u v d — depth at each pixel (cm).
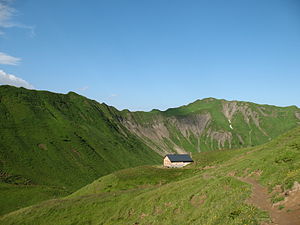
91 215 5556
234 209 2716
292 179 2891
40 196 10031
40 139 15512
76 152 16150
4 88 17988
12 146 13850
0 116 15500
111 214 5344
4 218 6375
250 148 9425
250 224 2214
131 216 4856
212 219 2773
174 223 3559
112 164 17275
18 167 12694
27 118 16562
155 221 3984
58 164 14375
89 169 15262
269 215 2338
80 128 19238
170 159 11062
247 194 3062
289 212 2327
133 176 8581
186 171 8700
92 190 8381
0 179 11144
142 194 5653
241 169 4606
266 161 4322
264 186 3425
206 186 4266
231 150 10662
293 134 6862
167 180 8038
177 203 4116
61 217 5712
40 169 13362
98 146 18412
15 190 10081
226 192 3550
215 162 8775
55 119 18262
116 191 7181
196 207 3709
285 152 4206
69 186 12950
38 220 5825
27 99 18362
